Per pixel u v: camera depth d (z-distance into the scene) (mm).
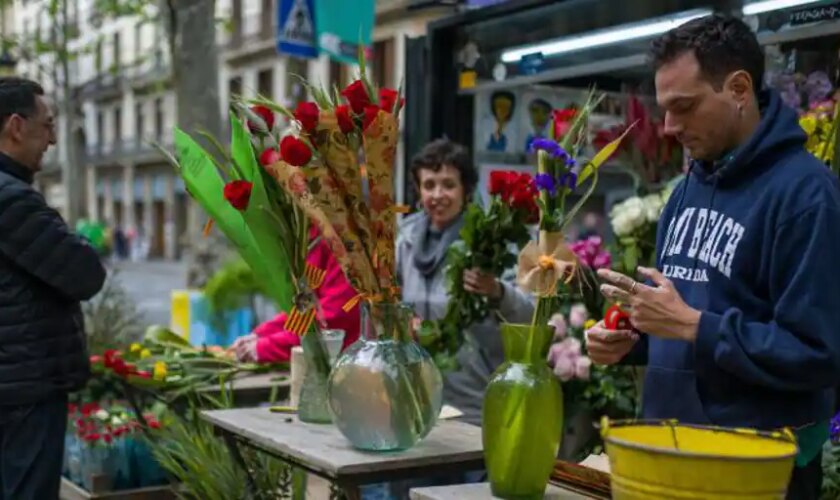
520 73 3521
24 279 2635
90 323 4504
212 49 6273
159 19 8711
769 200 1610
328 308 2490
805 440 1680
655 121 3229
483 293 2664
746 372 1532
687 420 1727
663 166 3256
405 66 3986
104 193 34250
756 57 1657
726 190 1700
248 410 2332
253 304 5535
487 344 2910
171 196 29734
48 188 26969
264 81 19141
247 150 2176
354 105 1863
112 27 26391
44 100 2770
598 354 1866
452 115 3844
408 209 1922
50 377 2674
